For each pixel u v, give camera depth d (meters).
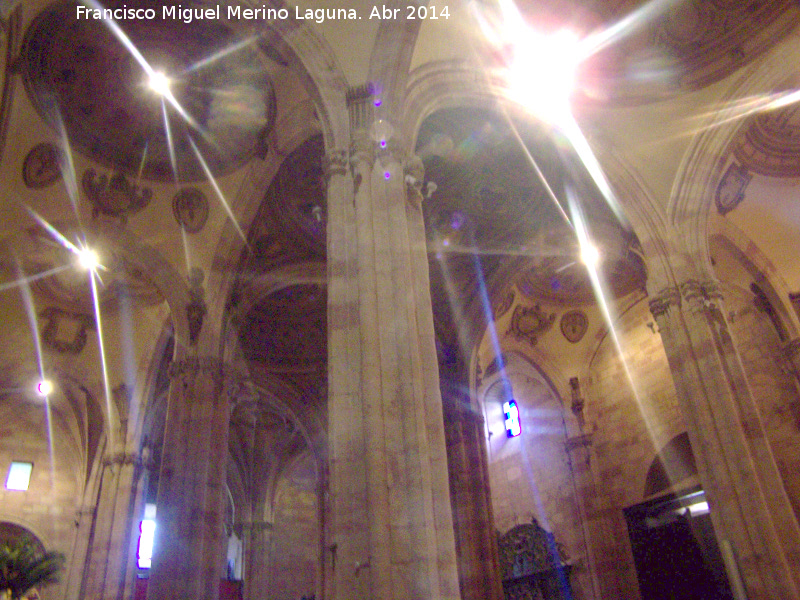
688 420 13.26
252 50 13.16
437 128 14.91
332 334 8.99
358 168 10.11
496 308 20.19
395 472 8.01
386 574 7.33
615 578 20.72
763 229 17.36
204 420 15.06
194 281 16.28
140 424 20.64
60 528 23.41
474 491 18.39
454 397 19.53
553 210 17.34
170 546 13.46
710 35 13.84
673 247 14.57
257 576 26.66
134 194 15.85
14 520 23.14
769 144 15.56
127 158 15.45
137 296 19.94
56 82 13.44
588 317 23.25
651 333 21.73
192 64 13.73
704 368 13.33
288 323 21.30
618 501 21.55
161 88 14.28
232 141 15.41
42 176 14.70
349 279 9.37
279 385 22.53
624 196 15.06
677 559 19.41
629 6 13.24
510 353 23.36
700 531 18.91
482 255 19.19
